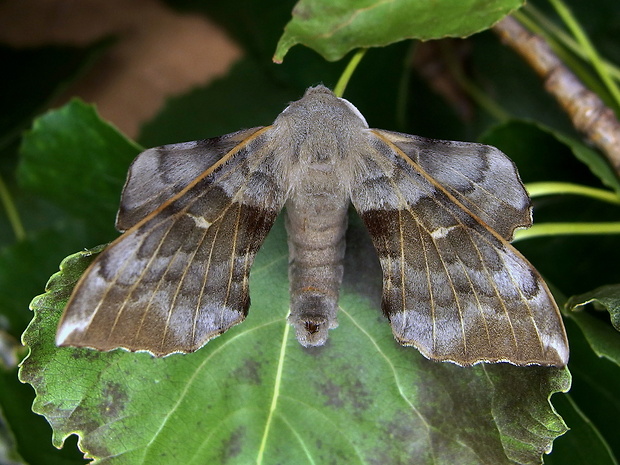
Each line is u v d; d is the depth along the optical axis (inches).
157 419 6.3
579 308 6.5
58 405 6.2
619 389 6.9
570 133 8.9
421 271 6.1
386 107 8.4
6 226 8.7
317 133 6.3
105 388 6.3
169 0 9.4
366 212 6.3
